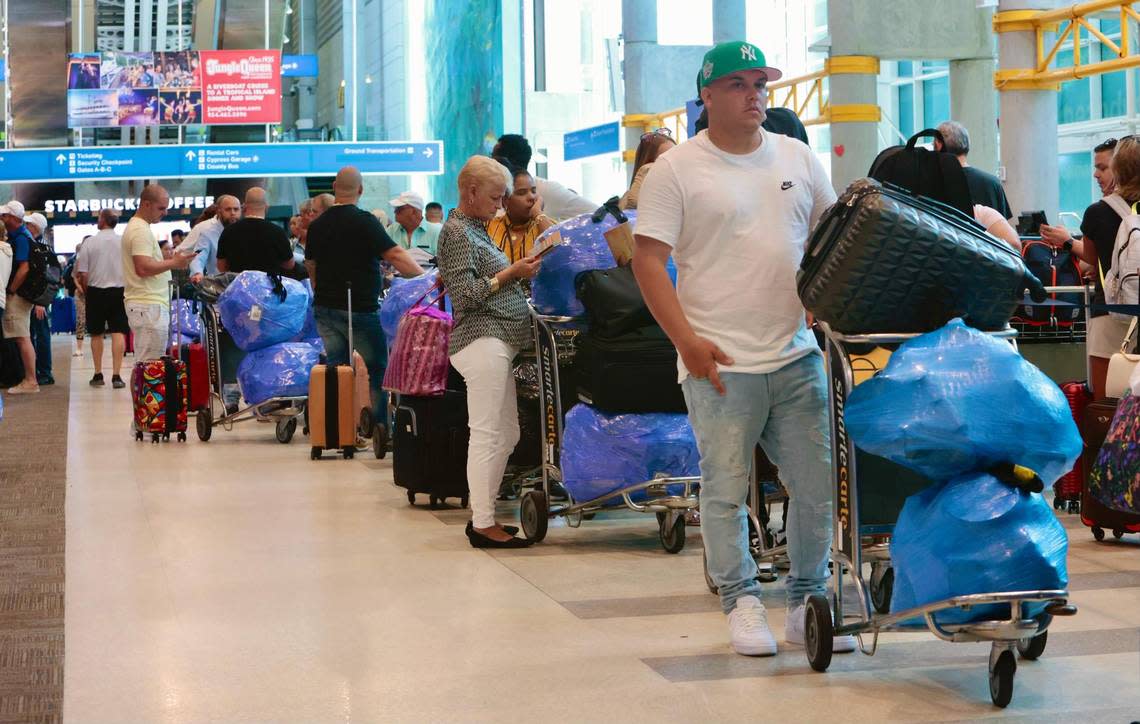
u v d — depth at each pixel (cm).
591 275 573
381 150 4094
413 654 412
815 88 2117
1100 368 632
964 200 492
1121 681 370
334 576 530
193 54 4081
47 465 879
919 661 397
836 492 384
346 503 721
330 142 4072
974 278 358
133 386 1028
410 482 700
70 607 477
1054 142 1675
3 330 1453
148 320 1103
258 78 4116
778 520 626
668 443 561
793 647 416
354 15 4788
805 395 397
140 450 966
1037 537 335
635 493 580
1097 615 448
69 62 4031
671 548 579
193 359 1037
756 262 392
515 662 401
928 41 1762
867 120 1762
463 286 583
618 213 583
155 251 1101
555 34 3688
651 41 2647
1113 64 1554
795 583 416
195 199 4275
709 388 396
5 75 4066
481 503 593
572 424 579
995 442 338
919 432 338
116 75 4062
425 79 4522
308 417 919
